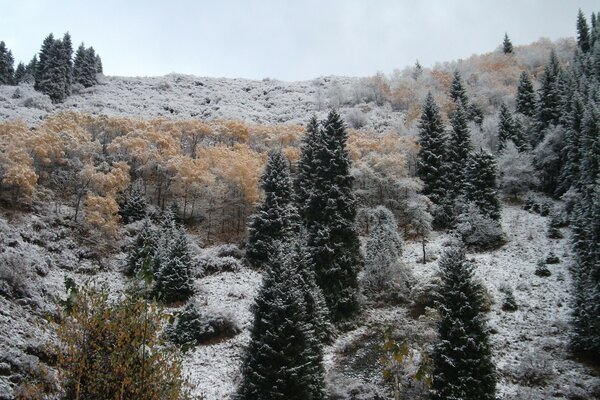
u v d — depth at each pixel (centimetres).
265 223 3759
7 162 3656
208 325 2778
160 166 4416
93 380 834
